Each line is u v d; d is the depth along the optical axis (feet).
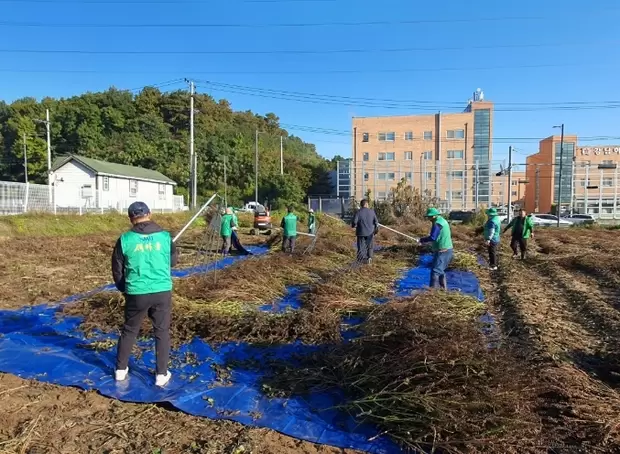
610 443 10.30
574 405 11.50
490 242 36.99
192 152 102.27
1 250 45.01
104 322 19.51
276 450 10.71
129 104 214.28
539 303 25.05
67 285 28.99
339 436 11.21
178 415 12.35
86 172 108.17
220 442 11.00
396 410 11.50
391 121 185.88
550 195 198.59
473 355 12.51
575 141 169.27
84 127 183.11
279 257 34.99
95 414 12.38
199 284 24.82
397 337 14.37
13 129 180.55
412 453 10.54
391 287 28.73
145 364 15.51
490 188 167.63
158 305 13.92
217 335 17.92
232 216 44.39
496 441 10.14
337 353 15.35
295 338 17.65
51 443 10.97
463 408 10.93
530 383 12.16
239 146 206.18
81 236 64.23
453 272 35.09
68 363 15.29
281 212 129.59
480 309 21.58
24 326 19.88
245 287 24.93
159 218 85.97
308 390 13.53
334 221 97.04
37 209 74.23
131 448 10.80
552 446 10.28
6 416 12.17
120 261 13.73
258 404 12.77
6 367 15.11
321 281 27.96
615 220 130.93
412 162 170.09
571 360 15.90
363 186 183.62
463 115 182.39
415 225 83.35
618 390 13.25
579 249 51.83
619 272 34.30
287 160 216.33
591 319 21.88
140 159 170.91
